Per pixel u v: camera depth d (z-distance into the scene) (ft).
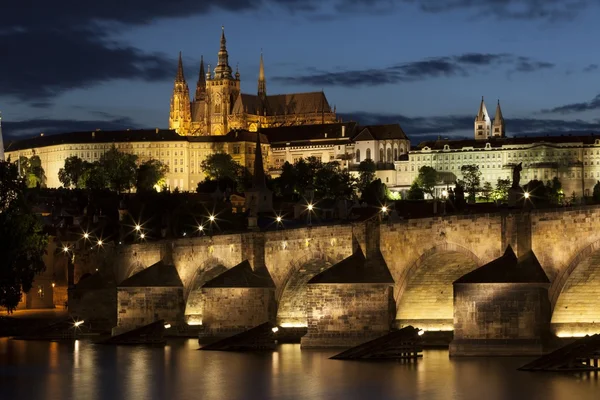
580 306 541.75
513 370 509.76
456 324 541.75
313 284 610.65
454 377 499.51
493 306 534.78
